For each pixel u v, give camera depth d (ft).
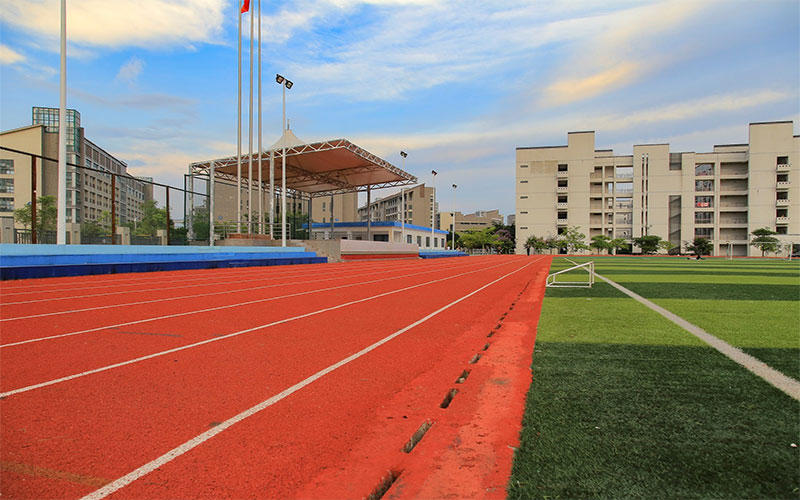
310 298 34.27
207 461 8.46
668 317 24.44
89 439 9.42
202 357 16.15
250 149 97.25
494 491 7.17
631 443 8.71
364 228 176.45
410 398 11.98
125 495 7.29
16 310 26.68
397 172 133.59
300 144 107.34
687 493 6.91
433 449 8.82
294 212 159.74
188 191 82.94
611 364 14.67
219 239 93.40
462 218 492.54
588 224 268.62
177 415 10.73
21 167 67.46
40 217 63.93
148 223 71.61
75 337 19.36
